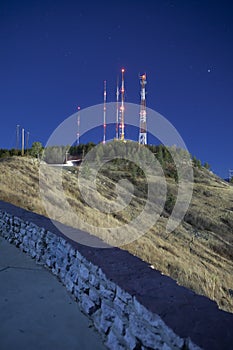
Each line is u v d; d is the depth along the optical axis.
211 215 27.52
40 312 3.09
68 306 3.25
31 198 14.98
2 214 6.84
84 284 3.20
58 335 2.69
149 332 2.02
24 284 3.80
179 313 1.98
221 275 10.70
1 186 16.84
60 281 3.96
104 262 3.04
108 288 2.67
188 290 2.38
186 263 10.07
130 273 2.74
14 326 2.79
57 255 4.19
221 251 17.42
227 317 1.94
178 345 1.73
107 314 2.65
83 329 2.80
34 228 5.12
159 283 2.51
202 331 1.77
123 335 2.33
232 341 1.68
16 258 4.93
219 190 40.22
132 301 2.26
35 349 2.47
